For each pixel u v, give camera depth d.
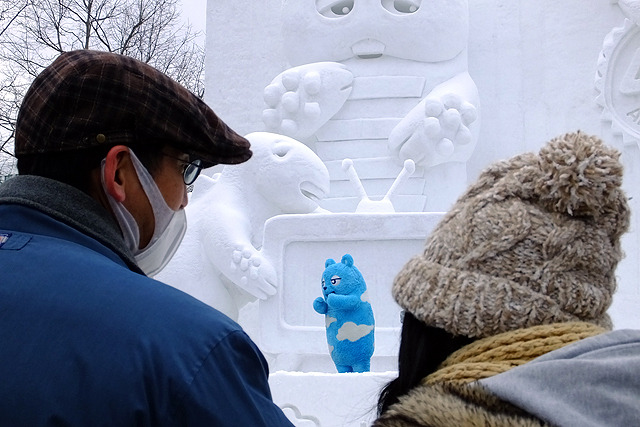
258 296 6.45
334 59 8.37
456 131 7.71
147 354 1.16
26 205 1.39
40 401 1.14
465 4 8.32
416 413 1.08
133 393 1.14
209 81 9.52
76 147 1.44
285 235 6.45
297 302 6.39
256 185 7.11
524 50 8.73
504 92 8.70
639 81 7.98
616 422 1.00
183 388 1.15
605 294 1.18
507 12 8.83
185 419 1.14
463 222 1.23
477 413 1.03
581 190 1.17
